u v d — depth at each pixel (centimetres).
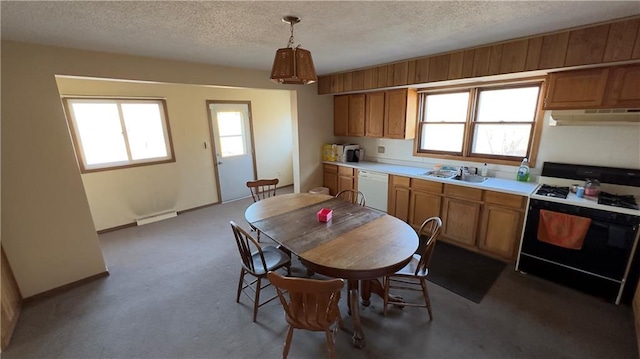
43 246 246
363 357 183
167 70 302
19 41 217
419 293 246
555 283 256
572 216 233
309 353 187
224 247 342
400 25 203
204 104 466
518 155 318
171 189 448
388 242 195
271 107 561
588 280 236
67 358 187
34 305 238
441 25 204
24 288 240
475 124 343
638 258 215
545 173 289
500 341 194
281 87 409
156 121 422
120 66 272
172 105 431
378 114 409
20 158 228
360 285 233
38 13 166
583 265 236
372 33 221
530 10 178
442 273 275
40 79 230
